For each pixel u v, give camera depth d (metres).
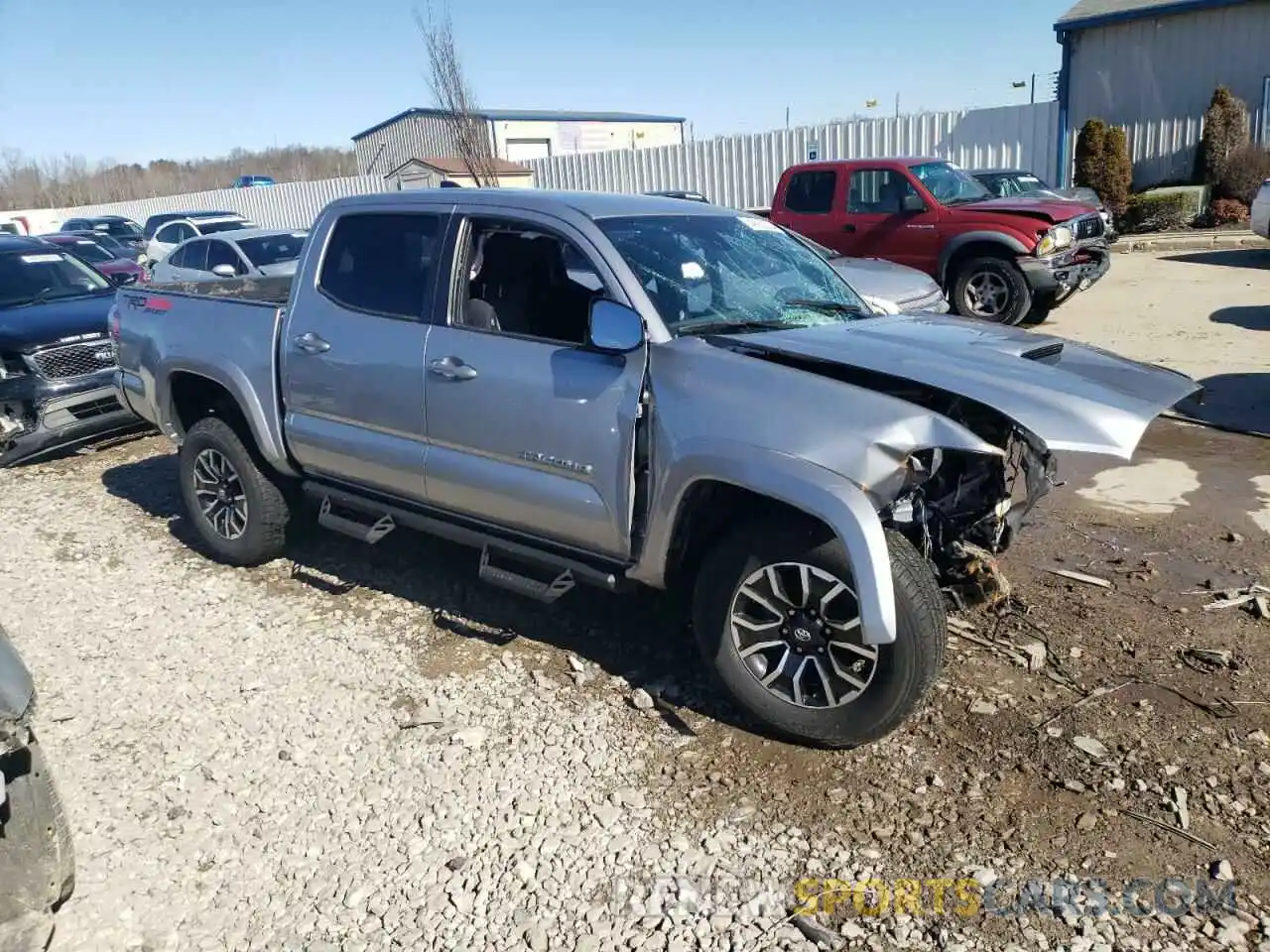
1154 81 20.44
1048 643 4.24
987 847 3.12
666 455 3.64
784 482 3.31
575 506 3.95
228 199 33.91
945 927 2.83
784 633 3.61
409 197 4.64
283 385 5.01
